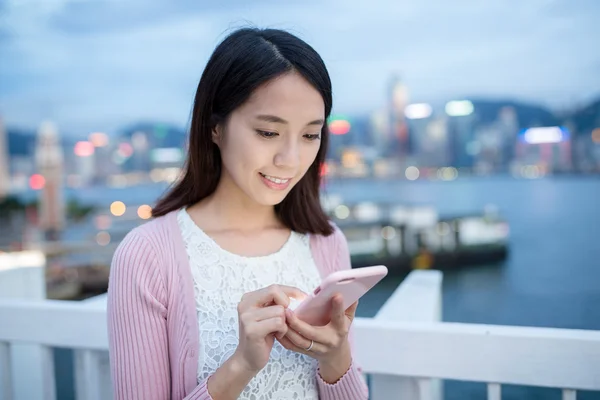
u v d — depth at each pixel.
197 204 1.08
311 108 0.90
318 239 1.14
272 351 0.96
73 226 39.97
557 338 1.09
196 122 0.99
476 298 24.86
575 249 33.91
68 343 1.37
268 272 1.02
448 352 1.15
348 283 0.79
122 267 0.92
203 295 0.95
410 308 1.58
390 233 31.27
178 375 0.91
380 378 1.25
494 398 1.14
